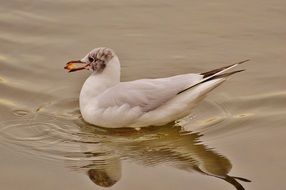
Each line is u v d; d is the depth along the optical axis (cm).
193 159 1219
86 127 1319
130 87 1306
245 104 1394
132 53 1596
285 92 1430
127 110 1287
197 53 1598
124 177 1163
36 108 1382
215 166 1198
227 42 1645
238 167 1193
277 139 1273
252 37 1664
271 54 1588
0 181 1145
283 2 1823
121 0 1839
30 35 1669
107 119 1299
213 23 1727
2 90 1443
